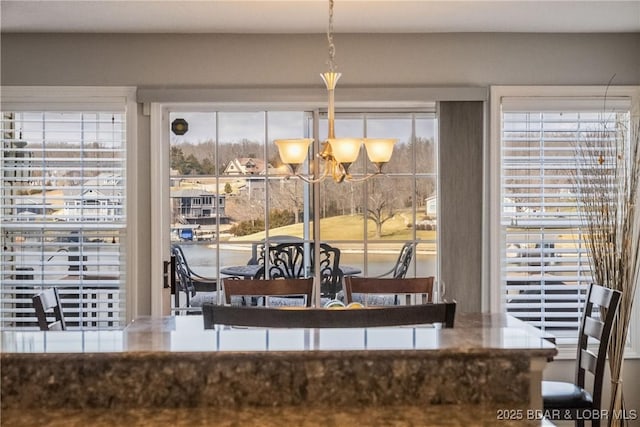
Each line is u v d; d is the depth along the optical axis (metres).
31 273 3.88
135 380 1.45
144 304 3.89
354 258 4.06
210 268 4.04
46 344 1.53
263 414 1.41
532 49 3.92
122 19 3.55
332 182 4.05
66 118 3.91
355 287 3.39
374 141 2.77
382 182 4.06
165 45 3.85
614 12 3.49
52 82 3.83
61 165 3.90
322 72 3.87
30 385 1.45
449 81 3.90
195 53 3.86
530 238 3.97
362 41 3.88
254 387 1.46
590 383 3.92
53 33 3.81
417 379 1.46
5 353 1.45
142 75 3.85
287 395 1.46
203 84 3.86
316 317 1.86
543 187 3.96
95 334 1.64
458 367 1.46
